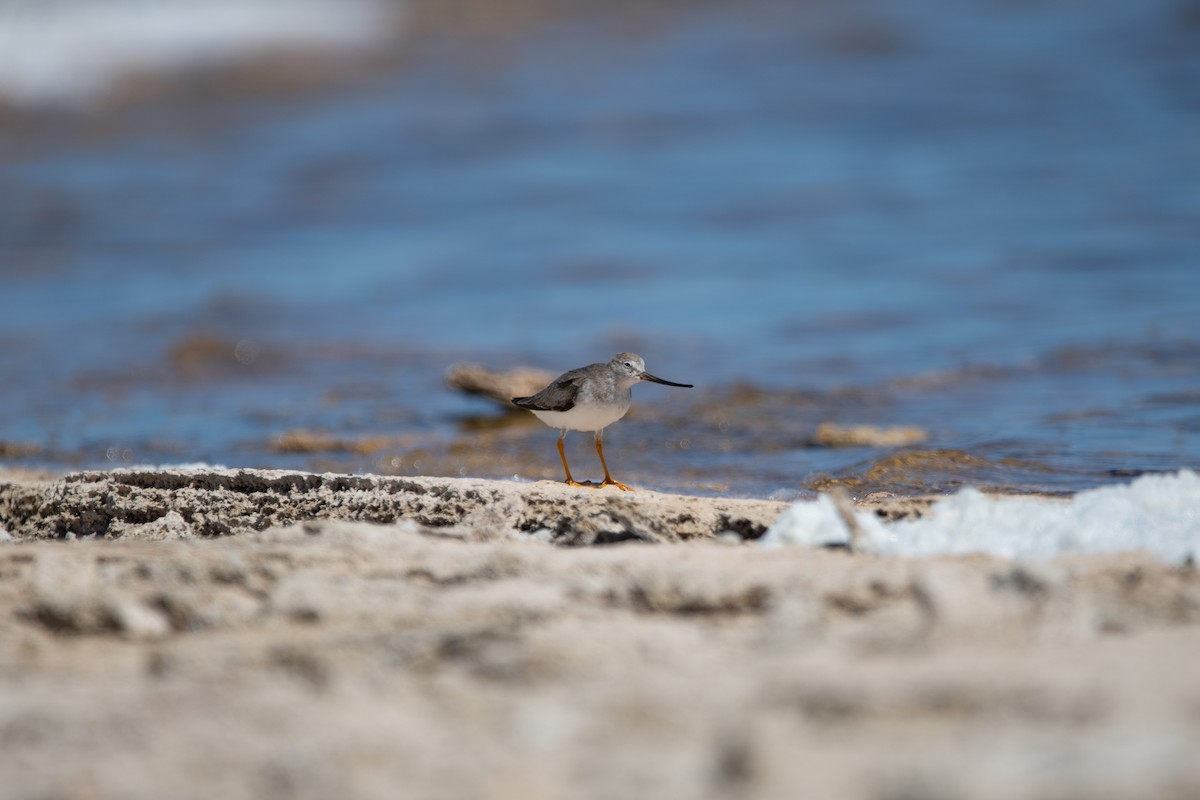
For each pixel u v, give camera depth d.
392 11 43.44
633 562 7.29
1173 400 14.38
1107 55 39.59
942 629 6.22
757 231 25.95
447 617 6.62
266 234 27.25
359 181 30.92
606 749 5.00
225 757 5.06
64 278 24.50
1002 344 17.89
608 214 27.67
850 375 16.77
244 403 16.59
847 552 7.63
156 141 34.00
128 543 7.96
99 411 16.30
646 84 38.81
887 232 25.36
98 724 5.36
